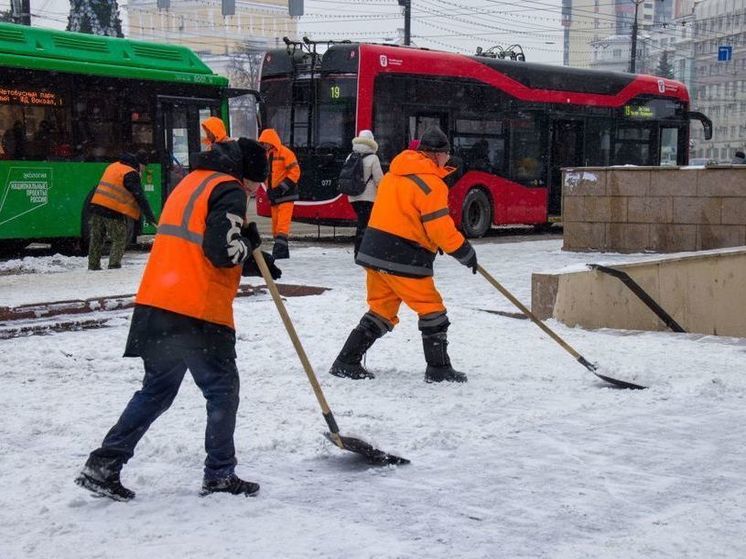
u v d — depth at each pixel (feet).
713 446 18.37
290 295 37.32
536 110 75.15
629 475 16.51
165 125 59.41
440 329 23.48
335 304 33.04
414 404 21.34
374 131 63.16
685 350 28.07
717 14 384.88
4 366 24.80
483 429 19.24
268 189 51.26
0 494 15.02
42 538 13.29
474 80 70.18
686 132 89.45
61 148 54.39
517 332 30.01
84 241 55.93
